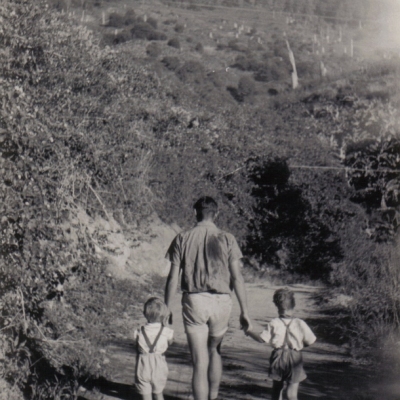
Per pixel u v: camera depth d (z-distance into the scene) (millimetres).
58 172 8344
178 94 24844
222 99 35094
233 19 78125
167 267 14555
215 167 19156
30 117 6754
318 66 56594
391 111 23250
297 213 19219
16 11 10070
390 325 8492
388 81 36594
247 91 47219
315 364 7797
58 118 10773
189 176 17125
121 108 15594
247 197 19375
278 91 50750
